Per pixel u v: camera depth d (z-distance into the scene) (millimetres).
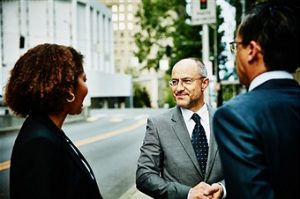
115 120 33156
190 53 41406
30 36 58281
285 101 1470
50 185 1675
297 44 1526
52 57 1922
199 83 2896
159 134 2861
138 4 45938
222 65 32969
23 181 1671
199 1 11773
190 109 2912
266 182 1354
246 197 1320
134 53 45906
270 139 1398
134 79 92000
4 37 57500
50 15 59000
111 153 13547
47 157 1703
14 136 20062
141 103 91250
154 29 44500
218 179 2781
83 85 2016
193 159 2779
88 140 17859
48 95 1886
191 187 2682
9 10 57562
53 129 1836
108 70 78188
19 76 1906
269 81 1537
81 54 2061
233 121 1422
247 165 1350
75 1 61062
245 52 1582
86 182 1852
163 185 2627
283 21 1510
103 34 75812
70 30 61031
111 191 7992
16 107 1926
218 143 1451
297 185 1402
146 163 2799
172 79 2945
